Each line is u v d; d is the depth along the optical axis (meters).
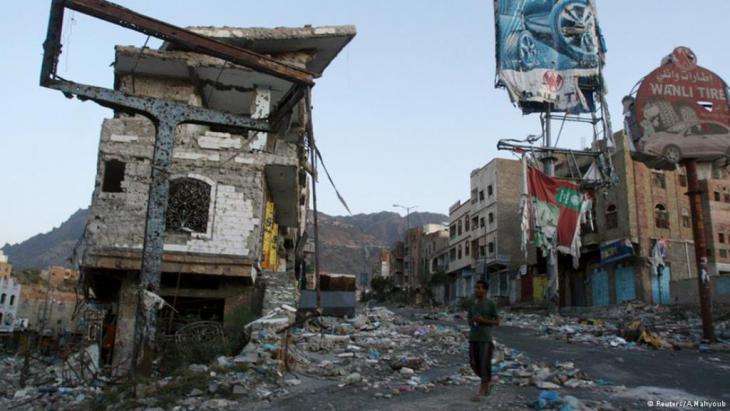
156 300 8.98
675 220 38.31
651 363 13.09
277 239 25.27
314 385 9.83
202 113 10.23
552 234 35.22
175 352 13.98
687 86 19.70
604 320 31.58
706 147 18.89
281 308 14.63
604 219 39.81
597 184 36.62
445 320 33.06
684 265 37.47
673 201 38.62
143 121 17.98
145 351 8.89
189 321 17.03
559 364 11.97
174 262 17.22
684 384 10.12
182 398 8.82
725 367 12.59
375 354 13.87
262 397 8.80
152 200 9.39
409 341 16.97
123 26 9.27
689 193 18.84
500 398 8.35
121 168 17.80
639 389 9.45
